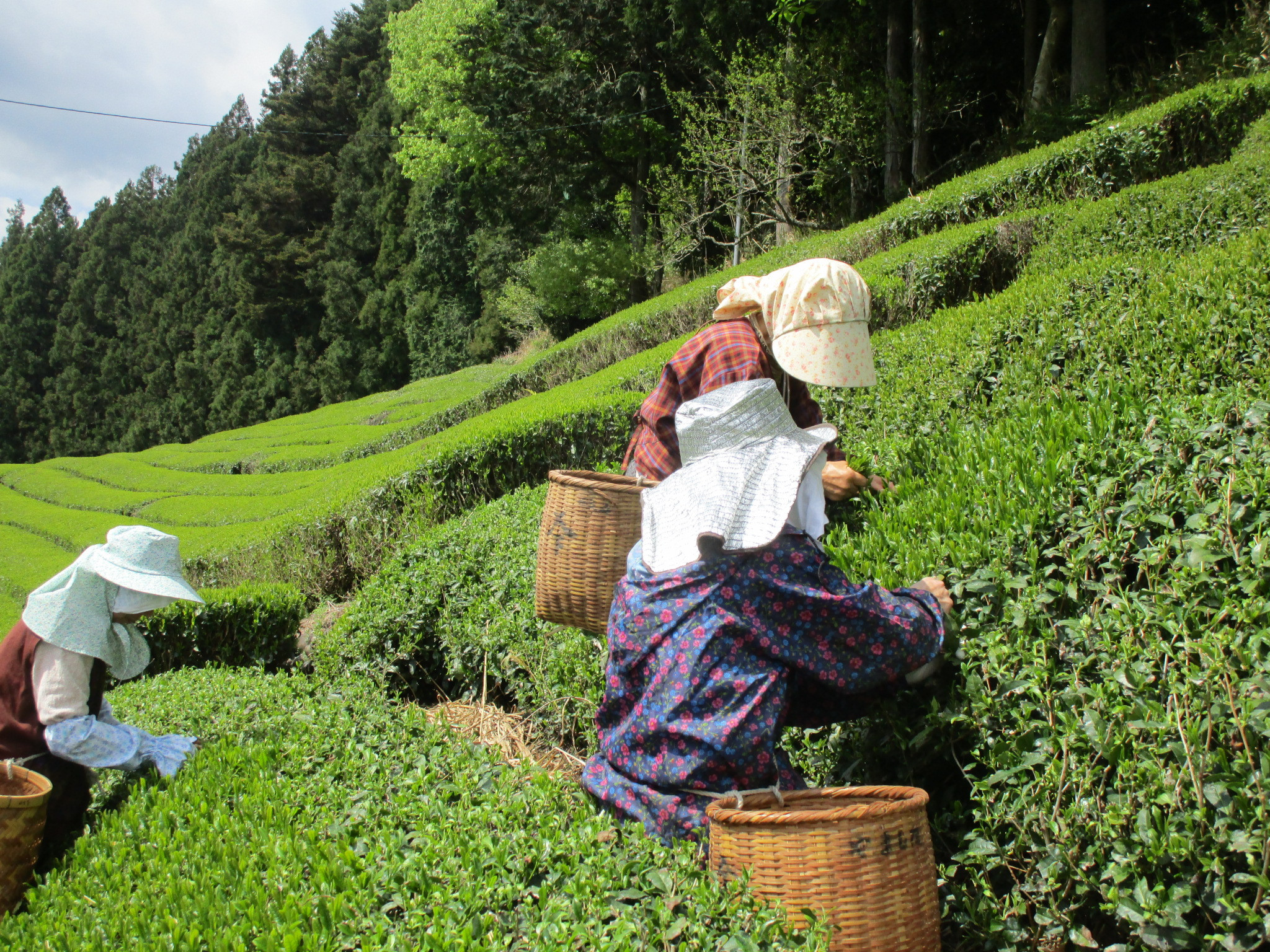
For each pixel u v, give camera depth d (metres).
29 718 3.43
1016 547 2.70
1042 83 18.36
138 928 2.34
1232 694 1.96
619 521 2.94
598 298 32.06
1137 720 2.07
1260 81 11.37
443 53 31.72
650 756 2.36
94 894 2.66
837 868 2.00
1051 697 2.30
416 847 2.67
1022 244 9.17
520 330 41.44
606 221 34.44
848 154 20.83
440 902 2.27
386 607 6.17
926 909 2.05
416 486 9.20
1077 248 8.43
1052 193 11.66
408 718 3.97
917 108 19.83
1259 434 2.60
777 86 21.38
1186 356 3.70
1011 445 3.32
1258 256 4.40
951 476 3.35
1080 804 2.13
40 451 83.94
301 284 64.38
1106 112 15.63
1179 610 2.21
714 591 2.29
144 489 25.73
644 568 2.44
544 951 2.02
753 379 2.45
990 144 19.44
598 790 2.51
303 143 65.75
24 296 88.38
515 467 9.00
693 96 24.20
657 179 29.25
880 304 9.06
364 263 59.81
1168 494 2.54
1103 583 2.45
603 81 29.44
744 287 2.62
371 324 55.03
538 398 13.23
